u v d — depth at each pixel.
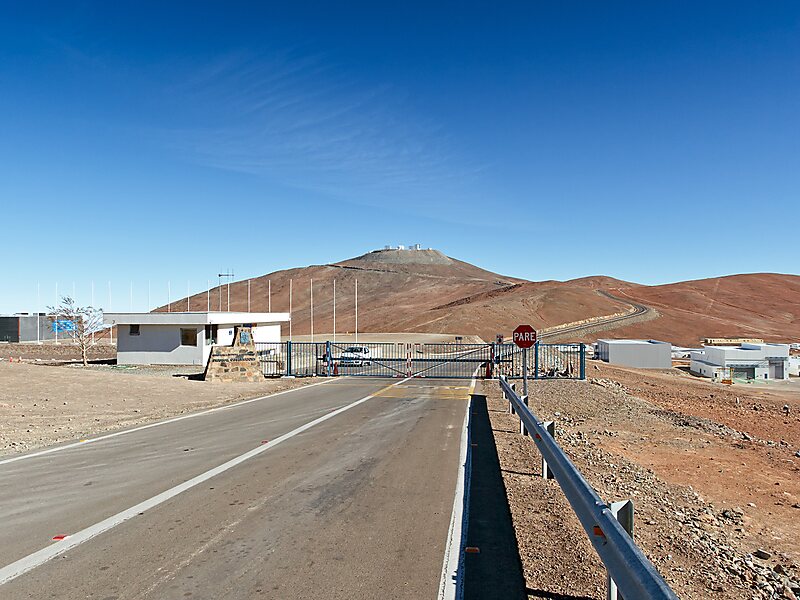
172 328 39.88
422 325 112.94
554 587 5.22
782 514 11.17
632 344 66.38
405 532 6.44
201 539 6.18
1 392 17.36
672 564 6.78
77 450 10.84
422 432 12.91
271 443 11.57
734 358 64.75
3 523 6.67
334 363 31.67
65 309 47.44
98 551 5.82
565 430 16.69
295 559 5.66
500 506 7.48
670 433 18.86
